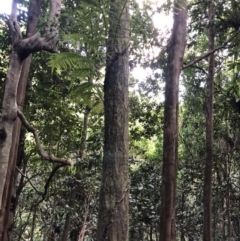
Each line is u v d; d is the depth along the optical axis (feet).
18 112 6.50
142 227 26.32
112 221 7.98
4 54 23.16
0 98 20.68
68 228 25.02
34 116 24.76
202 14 24.58
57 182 25.29
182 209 32.71
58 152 24.52
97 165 24.12
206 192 22.17
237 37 19.60
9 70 6.31
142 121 33.42
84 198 24.48
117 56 8.12
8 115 6.11
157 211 26.25
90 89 9.05
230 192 32.99
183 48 19.16
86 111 26.61
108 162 8.27
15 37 6.51
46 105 24.61
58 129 25.48
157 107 33.17
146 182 27.37
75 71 8.46
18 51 6.40
